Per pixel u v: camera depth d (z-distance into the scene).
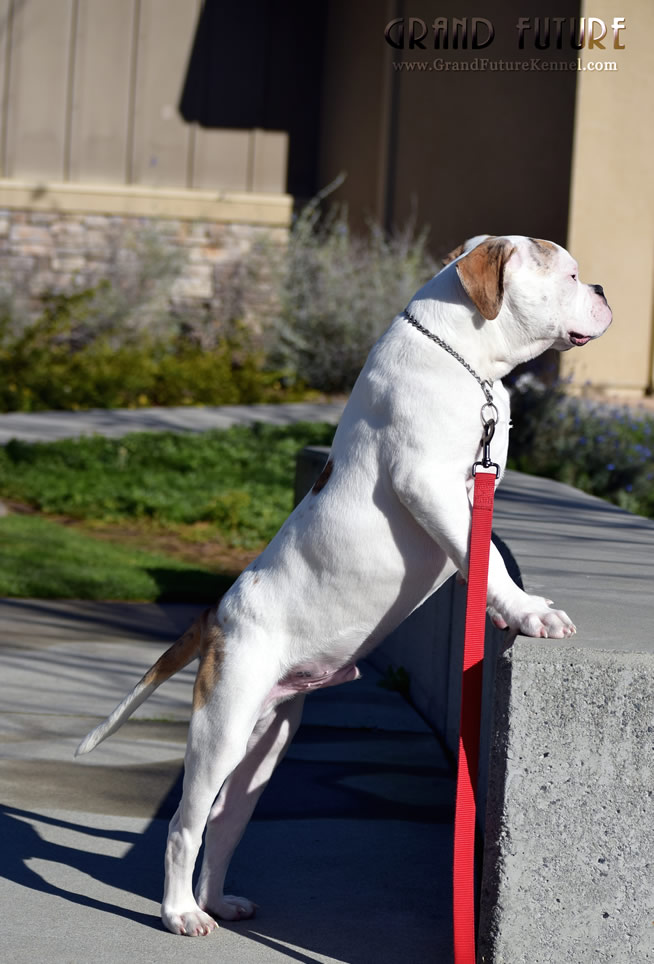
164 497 8.81
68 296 15.72
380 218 15.03
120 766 4.04
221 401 13.85
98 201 15.74
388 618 2.78
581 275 12.45
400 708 4.90
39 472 9.38
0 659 5.20
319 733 4.56
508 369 2.78
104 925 2.88
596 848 2.45
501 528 4.32
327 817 3.70
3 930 2.83
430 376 2.66
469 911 2.56
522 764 2.45
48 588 6.35
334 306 14.48
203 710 2.75
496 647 3.52
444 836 3.57
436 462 2.63
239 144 16.47
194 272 15.96
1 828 3.48
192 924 2.83
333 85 16.45
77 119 16.11
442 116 14.15
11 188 15.59
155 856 3.35
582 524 4.60
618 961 2.46
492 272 2.58
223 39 16.30
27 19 15.91
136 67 16.16
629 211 12.58
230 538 7.97
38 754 4.12
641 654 2.42
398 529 2.70
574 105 12.32
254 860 3.35
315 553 2.74
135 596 6.41
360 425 2.74
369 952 2.79
